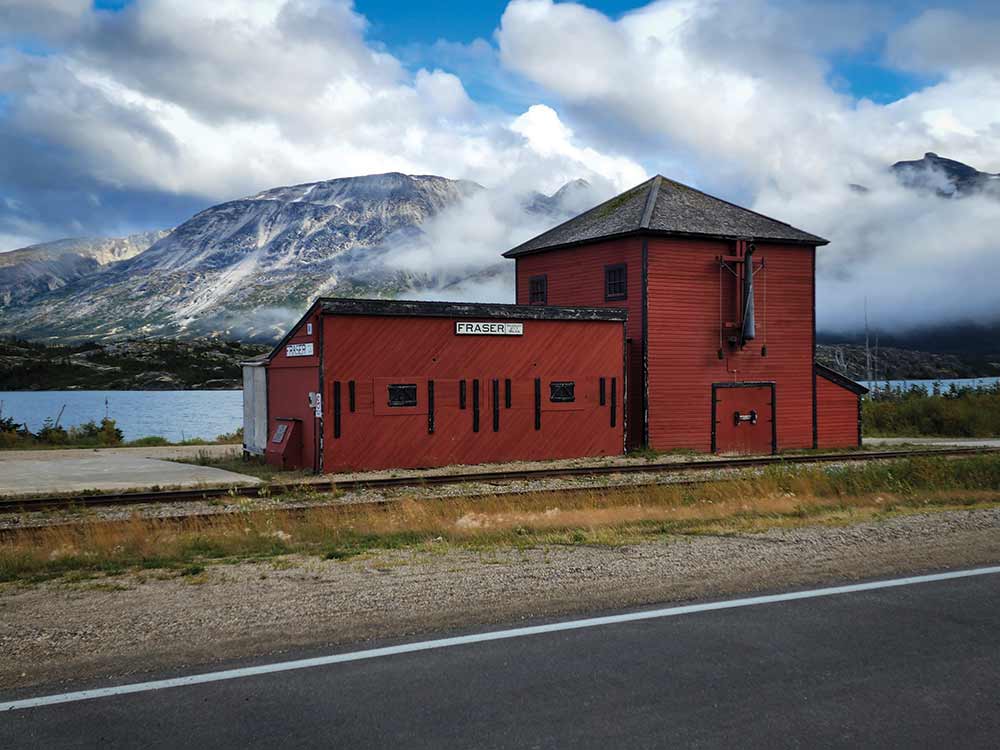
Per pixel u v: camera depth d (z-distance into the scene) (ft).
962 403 148.66
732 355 101.65
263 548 35.53
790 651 19.27
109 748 14.28
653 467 71.77
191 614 22.71
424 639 20.13
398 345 80.28
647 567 28.09
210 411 409.28
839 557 29.71
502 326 85.40
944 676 17.70
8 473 76.33
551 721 15.30
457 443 82.89
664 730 14.90
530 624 21.36
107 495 55.62
